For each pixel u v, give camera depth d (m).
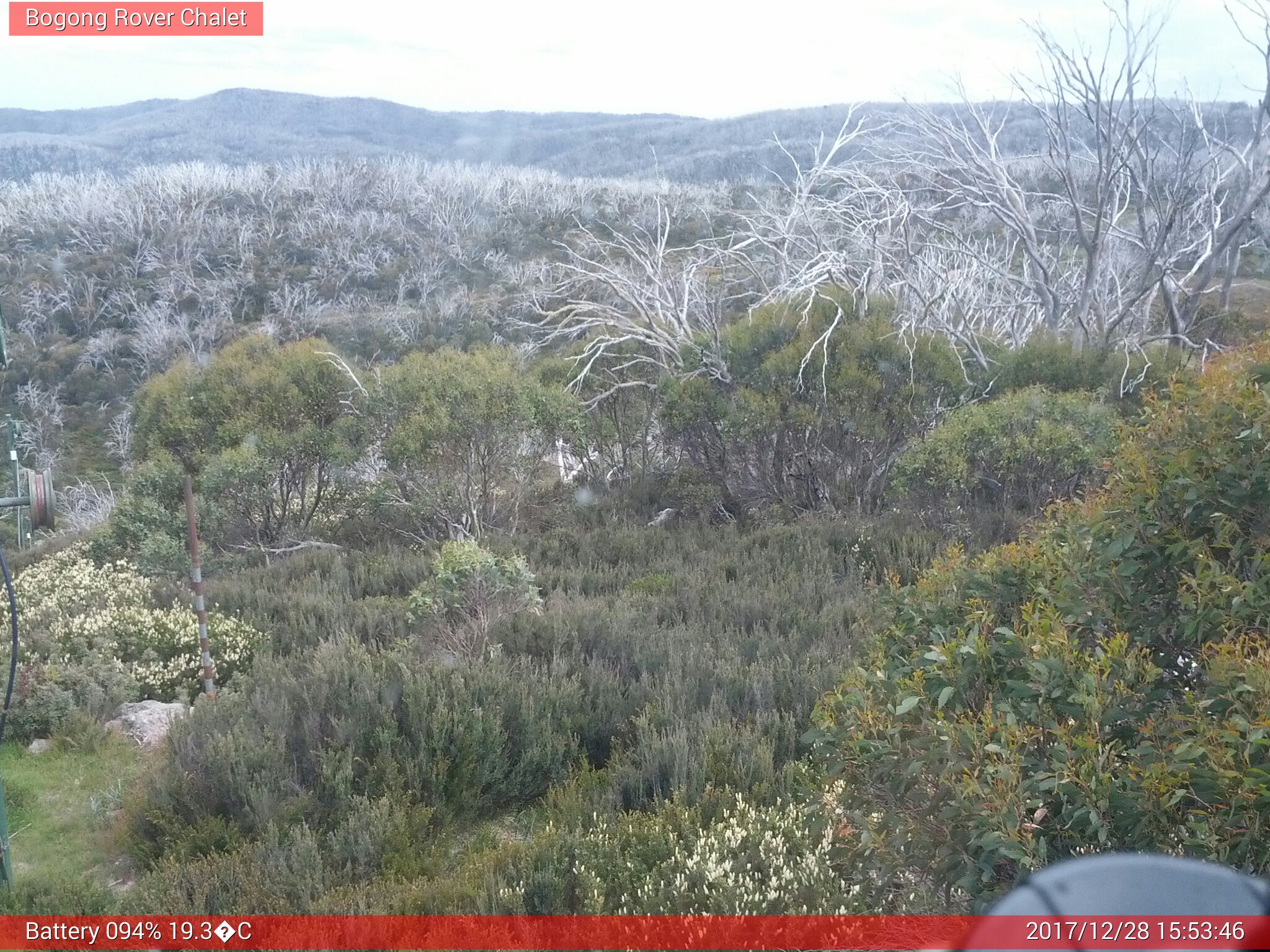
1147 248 14.70
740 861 4.27
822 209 15.41
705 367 14.27
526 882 4.41
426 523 13.95
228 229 48.16
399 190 53.03
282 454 13.95
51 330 40.94
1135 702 3.03
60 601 10.30
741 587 9.48
